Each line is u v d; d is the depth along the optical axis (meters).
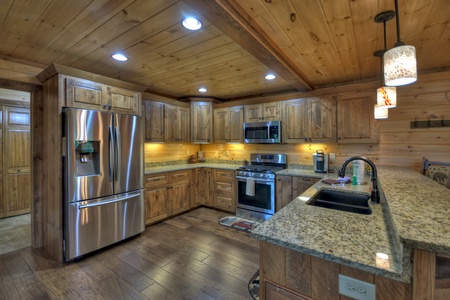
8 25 1.83
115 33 1.97
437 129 2.78
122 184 2.91
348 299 0.86
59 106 2.44
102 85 2.76
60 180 2.47
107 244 2.74
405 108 2.95
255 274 2.25
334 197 2.12
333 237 1.02
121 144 2.89
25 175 4.20
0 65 2.44
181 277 2.20
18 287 2.05
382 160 3.12
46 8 1.60
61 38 2.04
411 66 1.20
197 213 4.14
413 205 1.08
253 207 3.78
